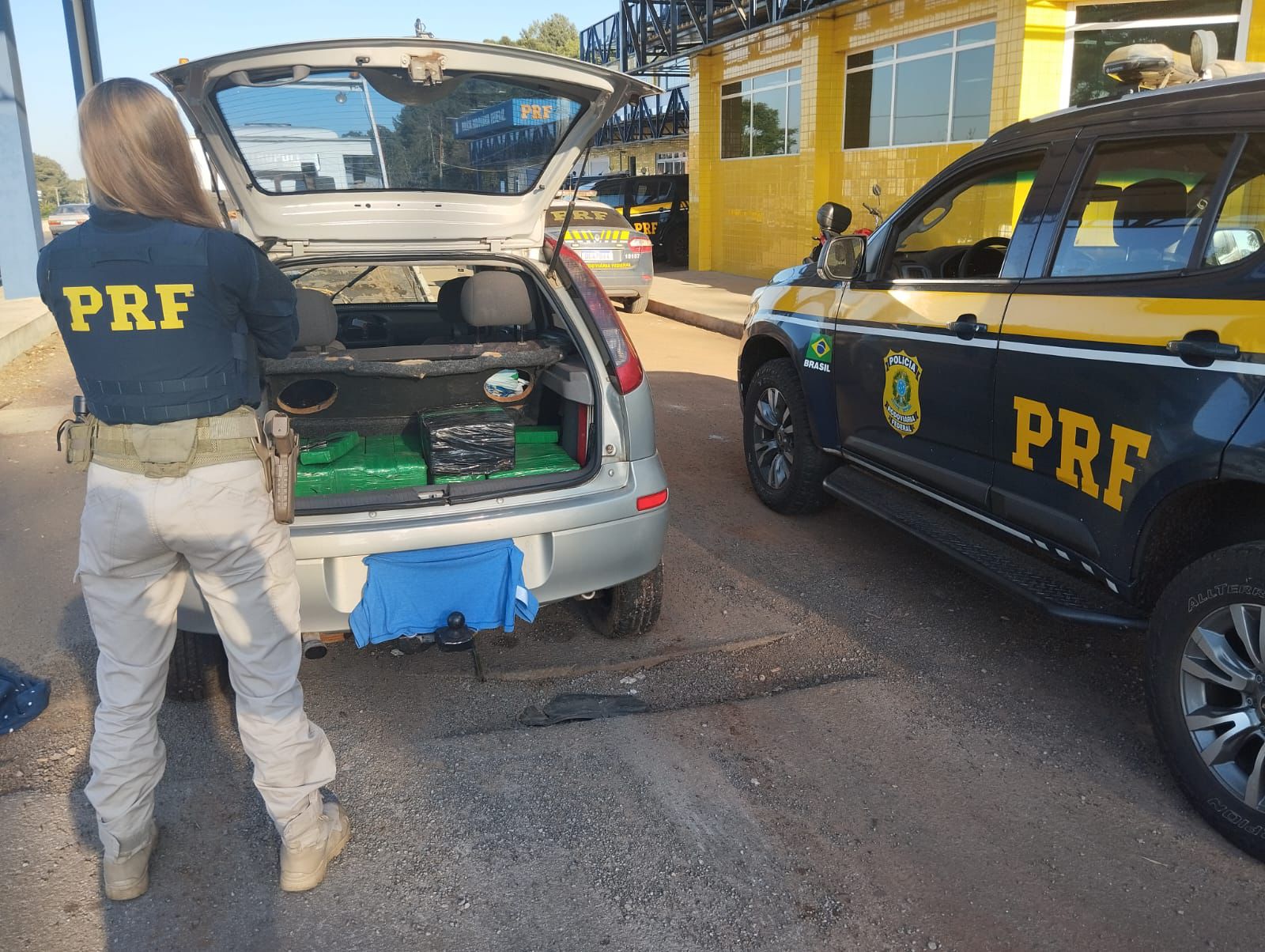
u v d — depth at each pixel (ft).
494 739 10.62
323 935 7.93
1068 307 10.78
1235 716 8.73
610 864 8.73
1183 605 9.06
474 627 10.37
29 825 9.17
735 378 29.66
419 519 10.14
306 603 9.95
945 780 9.91
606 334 11.23
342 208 11.98
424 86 11.04
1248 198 9.18
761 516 17.56
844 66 45.19
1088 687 11.67
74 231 7.22
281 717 8.03
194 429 7.27
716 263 59.47
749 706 11.30
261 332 7.82
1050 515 11.19
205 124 10.74
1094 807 9.48
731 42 51.83
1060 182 11.48
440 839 9.05
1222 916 8.09
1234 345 8.78
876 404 14.38
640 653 12.50
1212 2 32.07
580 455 11.63
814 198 46.91
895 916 8.13
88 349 7.11
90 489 7.39
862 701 11.42
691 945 7.84
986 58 36.58
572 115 11.98
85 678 11.83
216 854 8.82
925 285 13.39
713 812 9.43
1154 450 9.50
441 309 14.74
